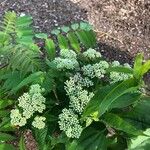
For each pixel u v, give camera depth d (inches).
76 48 23.8
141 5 42.7
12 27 23.2
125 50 38.7
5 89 22.8
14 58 21.3
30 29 23.3
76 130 19.3
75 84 20.5
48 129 20.6
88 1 42.4
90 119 19.7
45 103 20.7
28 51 21.7
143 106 18.8
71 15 40.8
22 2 41.4
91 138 19.6
